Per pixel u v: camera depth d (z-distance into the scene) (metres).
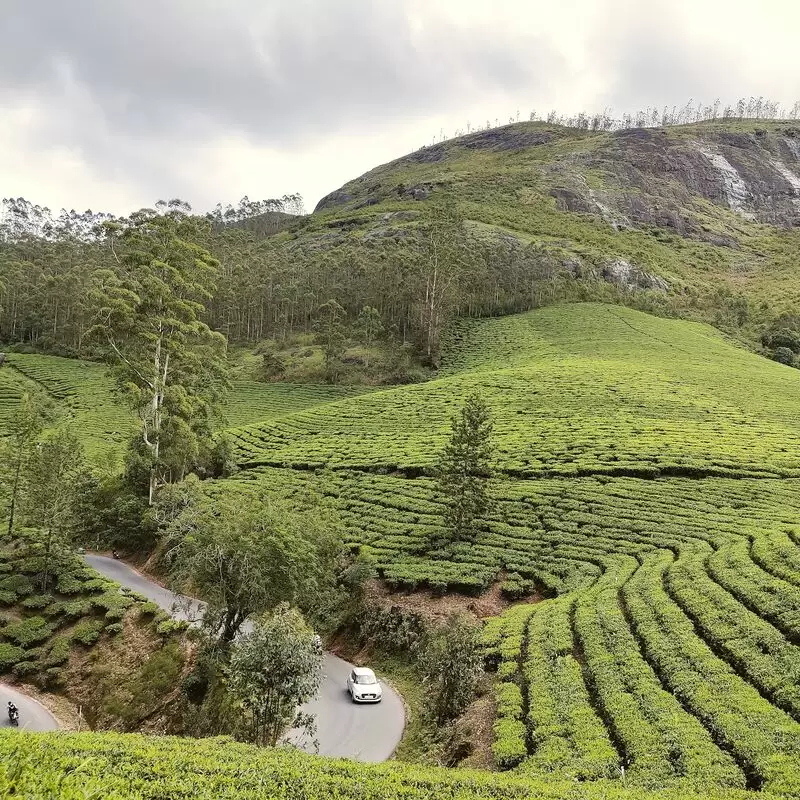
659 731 23.02
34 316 131.50
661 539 45.12
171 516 54.88
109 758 17.70
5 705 36.81
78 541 59.50
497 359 113.19
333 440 78.62
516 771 22.39
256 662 25.20
